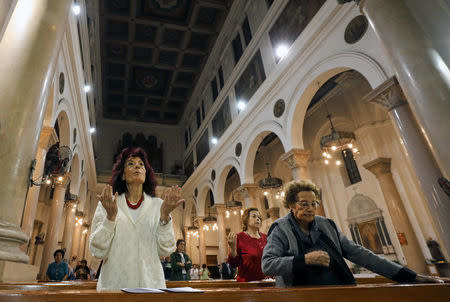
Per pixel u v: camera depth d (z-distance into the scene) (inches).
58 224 374.9
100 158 909.2
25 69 118.3
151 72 814.5
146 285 54.9
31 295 32.6
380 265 69.7
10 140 106.0
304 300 35.2
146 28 688.4
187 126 953.5
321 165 522.6
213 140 671.1
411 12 157.9
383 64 258.1
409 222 361.4
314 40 347.6
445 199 173.3
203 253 701.9
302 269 64.2
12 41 121.8
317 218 81.8
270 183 486.0
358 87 447.2
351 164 483.5
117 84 840.9
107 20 653.3
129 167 66.7
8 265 90.0
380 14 165.8
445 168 129.7
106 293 33.0
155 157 957.2
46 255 355.3
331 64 322.3
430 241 322.3
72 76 338.6
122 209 62.2
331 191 504.4
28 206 250.8
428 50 145.2
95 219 61.3
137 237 59.5
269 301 35.0
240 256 126.7
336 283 70.9
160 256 62.9
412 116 217.5
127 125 983.6
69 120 362.3
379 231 416.2
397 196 376.5
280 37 434.3
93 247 54.9
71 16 272.4
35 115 116.6
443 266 299.7
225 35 665.6
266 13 484.4
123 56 749.9
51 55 130.7
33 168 113.9
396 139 393.4
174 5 642.2
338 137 367.9
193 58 784.3
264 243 130.6
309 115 548.1
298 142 382.0
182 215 860.0
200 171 727.7
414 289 38.0
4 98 110.2
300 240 76.2
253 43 510.3
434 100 135.1
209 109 741.9
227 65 650.2
